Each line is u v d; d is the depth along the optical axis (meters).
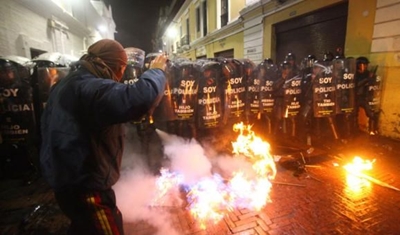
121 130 1.65
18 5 6.53
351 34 5.34
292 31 7.74
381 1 4.60
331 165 3.79
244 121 4.29
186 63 3.59
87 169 1.37
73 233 1.50
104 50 1.50
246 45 10.46
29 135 3.36
